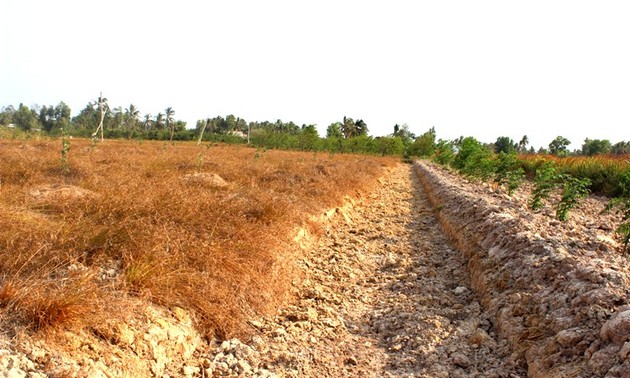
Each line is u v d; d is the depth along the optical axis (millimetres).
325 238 9781
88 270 4590
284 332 5262
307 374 4566
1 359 3105
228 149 31109
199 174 11031
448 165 35062
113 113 82938
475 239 8414
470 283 7289
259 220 7664
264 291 5844
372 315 6148
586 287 4848
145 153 19250
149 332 4172
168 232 5750
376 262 8539
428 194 18547
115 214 6355
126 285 4598
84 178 9844
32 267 4535
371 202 16016
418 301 6535
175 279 4957
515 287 5836
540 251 6207
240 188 9773
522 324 5043
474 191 15734
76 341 3631
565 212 9688
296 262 7523
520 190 18203
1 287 3938
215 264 5488
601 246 6824
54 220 6074
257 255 6281
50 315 3621
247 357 4652
